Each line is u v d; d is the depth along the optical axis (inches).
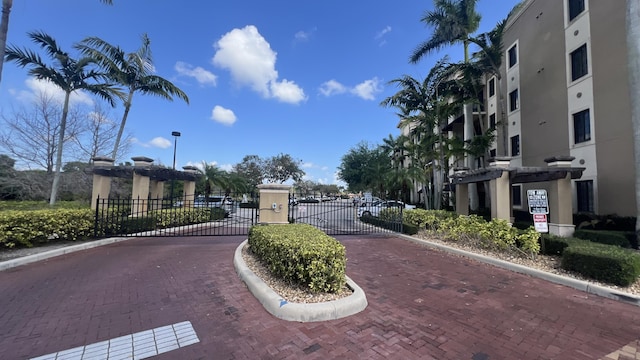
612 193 419.8
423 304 167.0
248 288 181.3
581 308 164.9
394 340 125.4
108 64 489.4
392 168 1047.6
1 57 312.3
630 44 306.7
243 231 442.9
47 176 569.6
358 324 139.6
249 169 1669.5
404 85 632.4
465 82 623.2
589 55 458.6
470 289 194.7
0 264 215.8
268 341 121.6
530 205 271.1
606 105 431.5
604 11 437.4
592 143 452.1
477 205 671.8
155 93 552.7
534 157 578.6
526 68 605.3
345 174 1331.2
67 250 274.4
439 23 585.3
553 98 532.7
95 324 133.5
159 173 442.3
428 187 884.0
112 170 402.3
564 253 226.2
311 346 118.7
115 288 180.2
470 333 133.5
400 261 270.2
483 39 578.6
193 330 129.6
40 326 130.6
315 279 158.1
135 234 361.1
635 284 189.9
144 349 113.9
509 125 663.1
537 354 117.7
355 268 243.6
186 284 189.5
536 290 194.2
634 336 133.9
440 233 381.7
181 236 362.6
